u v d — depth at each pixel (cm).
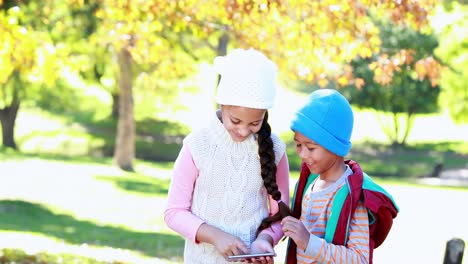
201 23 835
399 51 762
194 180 310
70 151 3506
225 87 288
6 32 764
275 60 795
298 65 796
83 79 3131
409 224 1802
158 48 856
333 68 796
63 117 3906
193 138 309
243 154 307
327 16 711
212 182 306
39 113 3944
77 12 1909
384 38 2778
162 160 3488
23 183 2189
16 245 862
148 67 2636
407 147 3819
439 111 3731
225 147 306
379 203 288
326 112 292
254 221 310
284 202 317
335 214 293
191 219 302
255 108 285
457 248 566
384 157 3656
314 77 823
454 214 2039
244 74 285
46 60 809
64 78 3681
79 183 2278
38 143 3559
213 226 301
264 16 733
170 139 3762
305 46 752
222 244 292
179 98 4272
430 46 2753
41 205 1780
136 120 3978
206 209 308
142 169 2895
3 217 1509
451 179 3200
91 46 2392
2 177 2298
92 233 1329
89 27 1991
